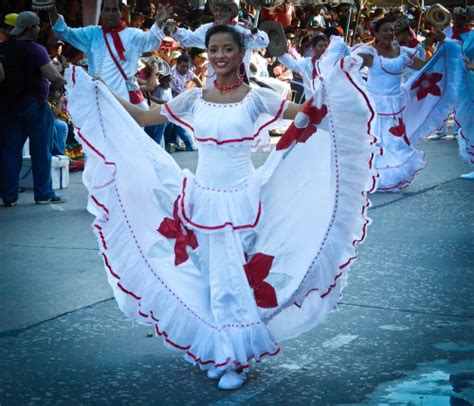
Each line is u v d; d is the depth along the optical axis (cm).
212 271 425
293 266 429
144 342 490
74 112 446
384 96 1008
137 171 445
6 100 932
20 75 925
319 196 427
